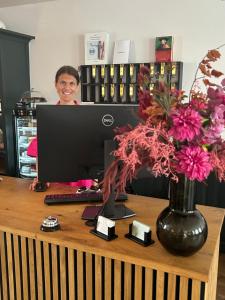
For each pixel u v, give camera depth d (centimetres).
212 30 346
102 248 114
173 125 92
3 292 157
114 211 141
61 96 230
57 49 430
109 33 398
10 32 397
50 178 145
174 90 102
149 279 115
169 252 109
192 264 103
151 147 93
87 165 144
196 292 106
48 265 139
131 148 97
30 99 406
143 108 108
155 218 141
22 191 180
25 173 415
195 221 105
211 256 108
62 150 141
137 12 379
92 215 141
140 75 114
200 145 96
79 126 139
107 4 393
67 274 135
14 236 145
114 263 122
